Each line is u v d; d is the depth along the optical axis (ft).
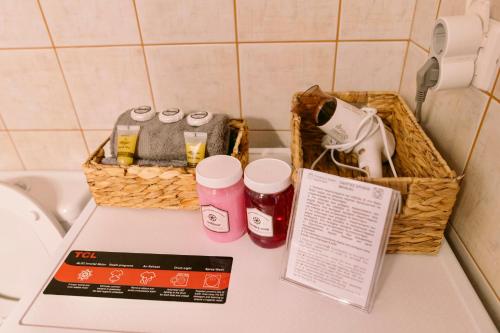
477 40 1.46
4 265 2.89
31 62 2.62
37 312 1.63
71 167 3.19
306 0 2.25
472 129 1.62
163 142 2.13
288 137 2.81
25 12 2.41
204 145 2.06
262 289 1.67
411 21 2.27
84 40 2.50
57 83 2.71
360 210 1.49
